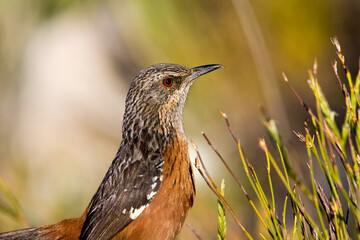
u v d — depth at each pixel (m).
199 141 10.69
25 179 10.77
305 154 10.46
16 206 8.14
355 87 5.13
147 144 8.50
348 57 10.48
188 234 9.00
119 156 8.61
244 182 10.39
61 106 13.34
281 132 9.67
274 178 10.79
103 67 13.01
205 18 10.16
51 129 12.97
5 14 13.23
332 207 5.05
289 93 10.72
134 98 8.82
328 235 5.10
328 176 5.08
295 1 10.05
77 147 12.34
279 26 10.13
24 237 8.36
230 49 10.25
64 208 10.15
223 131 10.72
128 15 10.91
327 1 10.08
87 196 10.68
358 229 4.87
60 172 11.35
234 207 9.90
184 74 8.84
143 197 8.06
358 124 5.05
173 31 10.12
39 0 13.12
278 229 5.18
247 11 9.81
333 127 5.20
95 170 11.58
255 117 10.55
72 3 12.78
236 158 10.72
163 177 8.10
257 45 9.81
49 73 13.76
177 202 8.11
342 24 10.21
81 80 13.36
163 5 10.09
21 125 13.51
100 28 12.70
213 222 9.30
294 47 10.18
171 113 8.74
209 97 10.57
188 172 8.32
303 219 5.31
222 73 10.33
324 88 10.75
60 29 13.39
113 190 8.29
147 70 8.87
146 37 10.19
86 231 8.21
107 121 13.00
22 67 13.94
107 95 13.06
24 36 13.48
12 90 13.85
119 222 8.10
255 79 10.34
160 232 8.08
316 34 10.16
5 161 11.79
